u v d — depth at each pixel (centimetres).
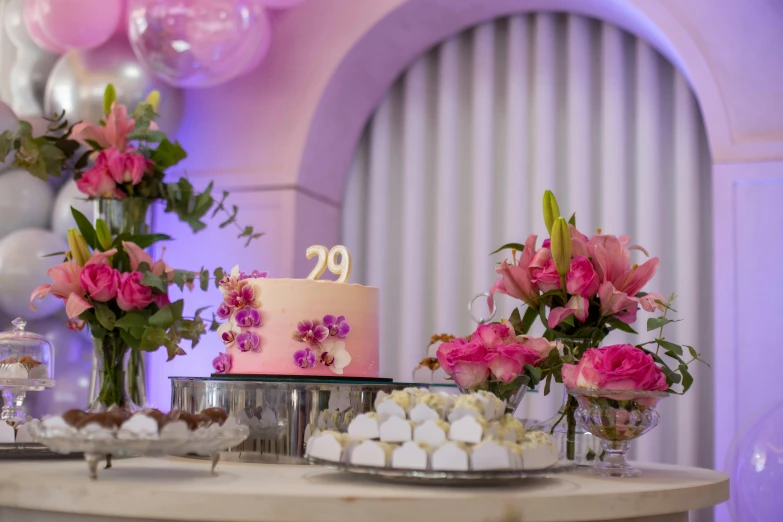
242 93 283
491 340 127
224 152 284
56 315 236
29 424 110
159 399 280
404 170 297
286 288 136
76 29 231
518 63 285
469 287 289
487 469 95
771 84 239
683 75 269
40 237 230
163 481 100
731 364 236
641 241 269
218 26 225
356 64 280
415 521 89
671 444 258
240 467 121
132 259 146
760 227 237
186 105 288
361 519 88
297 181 275
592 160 279
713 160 243
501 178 289
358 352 140
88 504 93
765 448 174
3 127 230
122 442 97
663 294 265
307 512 89
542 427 135
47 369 151
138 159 157
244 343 136
